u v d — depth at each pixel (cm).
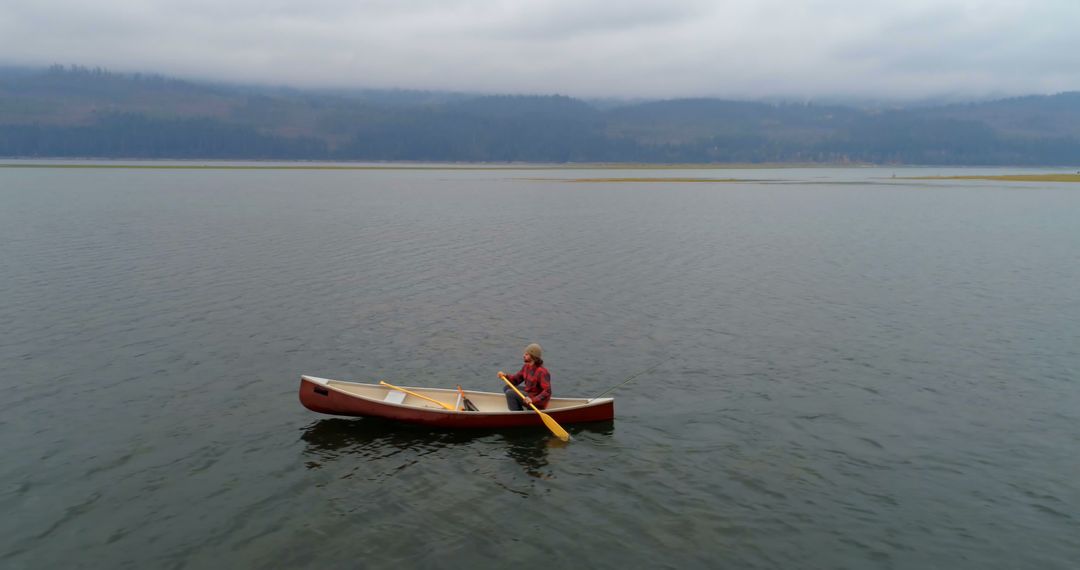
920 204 8925
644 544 1255
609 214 7294
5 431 1664
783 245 4862
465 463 1554
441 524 1314
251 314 2714
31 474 1472
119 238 4756
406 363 2184
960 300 3112
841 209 8112
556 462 1560
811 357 2288
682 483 1467
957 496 1423
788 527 1309
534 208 8025
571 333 2536
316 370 2106
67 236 4819
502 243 4828
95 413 1778
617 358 2264
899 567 1201
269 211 7119
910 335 2545
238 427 1717
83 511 1343
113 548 1234
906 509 1373
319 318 2672
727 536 1281
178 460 1545
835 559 1220
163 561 1200
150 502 1378
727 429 1731
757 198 10175
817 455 1595
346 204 8262
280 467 1524
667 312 2858
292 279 3397
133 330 2473
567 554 1227
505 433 1709
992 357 2297
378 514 1346
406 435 1691
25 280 3269
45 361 2139
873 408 1867
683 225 6194
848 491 1439
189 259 3919
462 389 1934
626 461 1565
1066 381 2072
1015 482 1479
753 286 3400
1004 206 8531
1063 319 2781
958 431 1727
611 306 2952
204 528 1295
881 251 4584
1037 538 1281
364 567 1187
